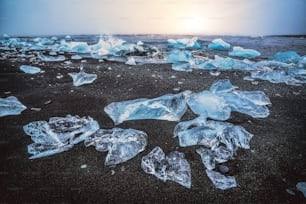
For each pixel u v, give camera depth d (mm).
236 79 2639
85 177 1120
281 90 2297
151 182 1098
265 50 4242
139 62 3402
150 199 1001
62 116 1703
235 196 1023
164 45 4680
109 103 1941
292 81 2561
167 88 2318
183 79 2611
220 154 1296
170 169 1181
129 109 1786
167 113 1731
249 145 1390
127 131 1494
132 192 1037
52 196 1004
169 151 1325
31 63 3225
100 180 1103
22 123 1597
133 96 2096
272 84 2475
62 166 1192
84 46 4145
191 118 1700
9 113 1722
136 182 1096
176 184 1088
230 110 1812
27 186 1056
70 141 1402
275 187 1072
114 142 1385
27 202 971
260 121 1673
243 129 1543
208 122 1618
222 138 1435
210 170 1181
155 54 3820
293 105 1948
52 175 1128
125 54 3850
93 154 1289
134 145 1361
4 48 4242
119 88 2303
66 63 3285
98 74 2762
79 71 2881
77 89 2266
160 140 1428
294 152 1329
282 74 2770
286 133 1523
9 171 1148
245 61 3402
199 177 1133
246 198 1013
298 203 989
